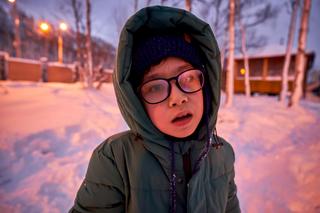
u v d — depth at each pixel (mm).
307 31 7828
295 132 4867
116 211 810
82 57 12703
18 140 3795
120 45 694
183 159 778
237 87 17891
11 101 6453
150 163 762
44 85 11047
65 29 13781
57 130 4418
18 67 13852
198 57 746
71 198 2496
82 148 3867
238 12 12469
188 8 6984
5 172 2957
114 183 794
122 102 734
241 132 4969
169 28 761
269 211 2213
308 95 20094
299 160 3205
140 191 751
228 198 995
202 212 781
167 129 670
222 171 899
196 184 758
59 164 3248
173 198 743
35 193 2547
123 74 697
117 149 811
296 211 2184
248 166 3229
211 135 822
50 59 29359
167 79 645
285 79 10023
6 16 25859
